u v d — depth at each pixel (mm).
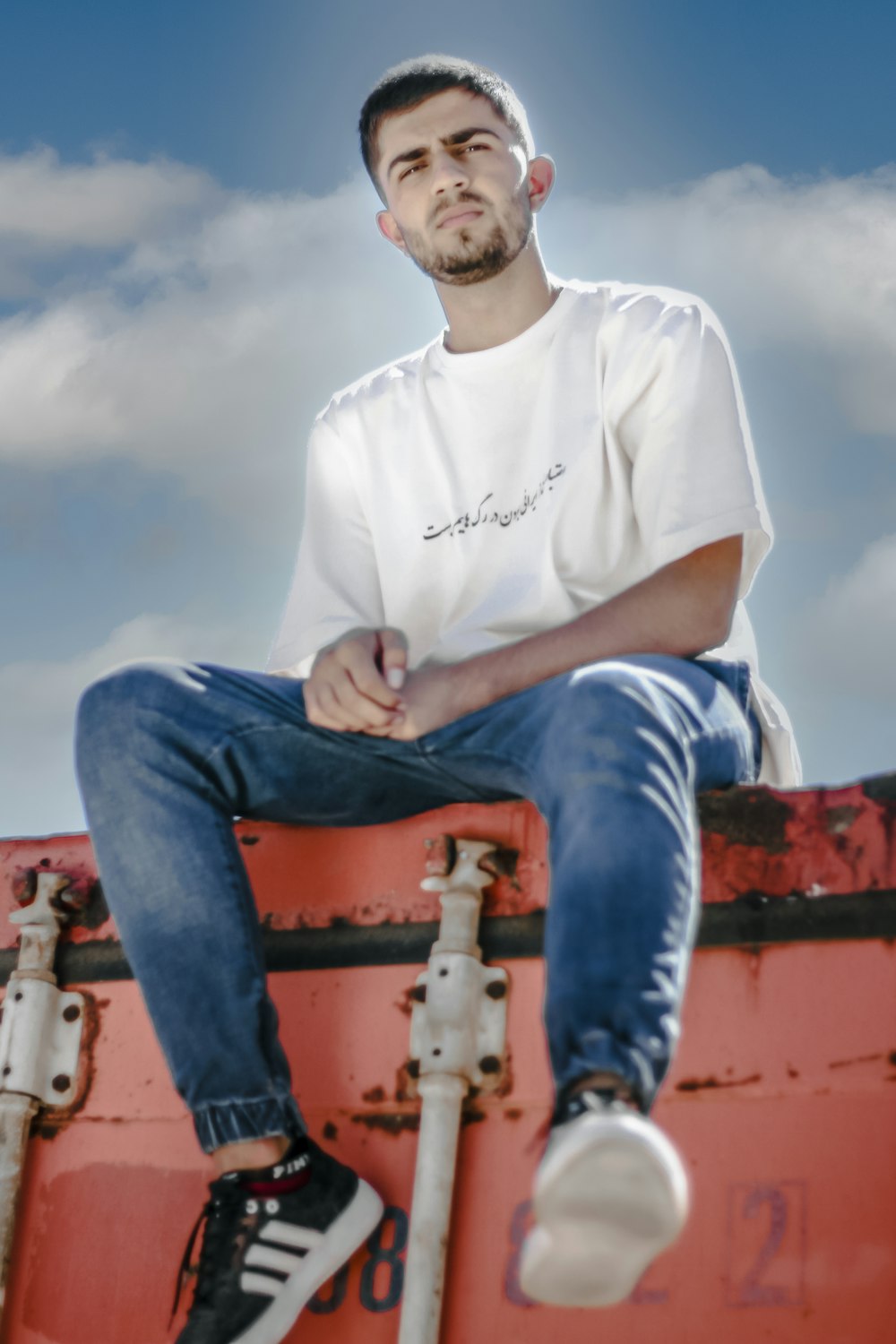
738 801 1864
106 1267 2008
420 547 2338
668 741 1663
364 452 2455
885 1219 1659
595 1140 1267
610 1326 1721
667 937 1498
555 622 2195
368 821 2102
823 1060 1742
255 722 1998
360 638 2023
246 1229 1759
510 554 2260
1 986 2203
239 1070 1795
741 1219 1708
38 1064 2109
